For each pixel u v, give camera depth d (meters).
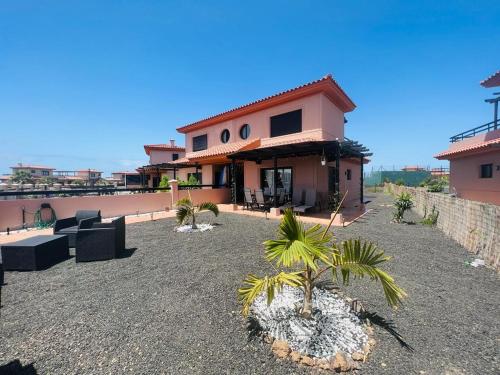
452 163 16.27
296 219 2.74
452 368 2.35
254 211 13.25
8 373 2.30
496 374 2.27
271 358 2.48
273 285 2.55
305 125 12.53
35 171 78.69
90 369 2.34
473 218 6.17
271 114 14.05
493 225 5.25
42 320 3.19
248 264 5.27
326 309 3.30
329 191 14.65
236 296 3.81
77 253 5.47
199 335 2.85
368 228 8.96
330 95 12.82
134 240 7.41
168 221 10.74
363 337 2.78
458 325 3.06
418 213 12.80
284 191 14.09
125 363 2.42
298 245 2.49
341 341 2.68
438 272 4.84
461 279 4.50
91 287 4.20
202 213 12.91
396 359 2.46
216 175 19.16
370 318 3.19
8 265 5.00
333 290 3.92
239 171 17.61
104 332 2.93
